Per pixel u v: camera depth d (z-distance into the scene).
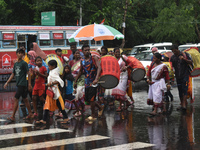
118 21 41.66
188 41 48.31
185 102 11.91
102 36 14.09
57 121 10.12
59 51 12.71
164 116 10.60
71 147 7.12
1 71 22.64
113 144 7.32
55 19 34.91
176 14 45.69
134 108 12.27
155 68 10.66
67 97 11.02
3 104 13.60
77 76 10.35
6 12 35.00
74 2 36.81
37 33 24.09
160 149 6.88
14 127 9.27
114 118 10.38
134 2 45.81
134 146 7.12
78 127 9.17
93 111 10.16
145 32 48.44
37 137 8.05
